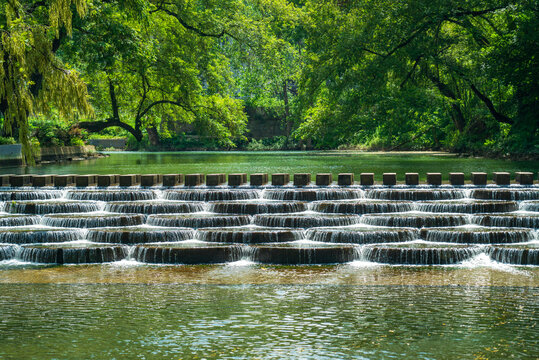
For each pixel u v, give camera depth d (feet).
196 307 43.68
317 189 82.12
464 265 55.88
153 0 163.22
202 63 179.73
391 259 57.00
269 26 185.16
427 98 142.72
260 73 187.42
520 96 144.25
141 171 115.96
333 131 152.66
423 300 44.88
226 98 184.03
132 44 126.11
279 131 271.49
